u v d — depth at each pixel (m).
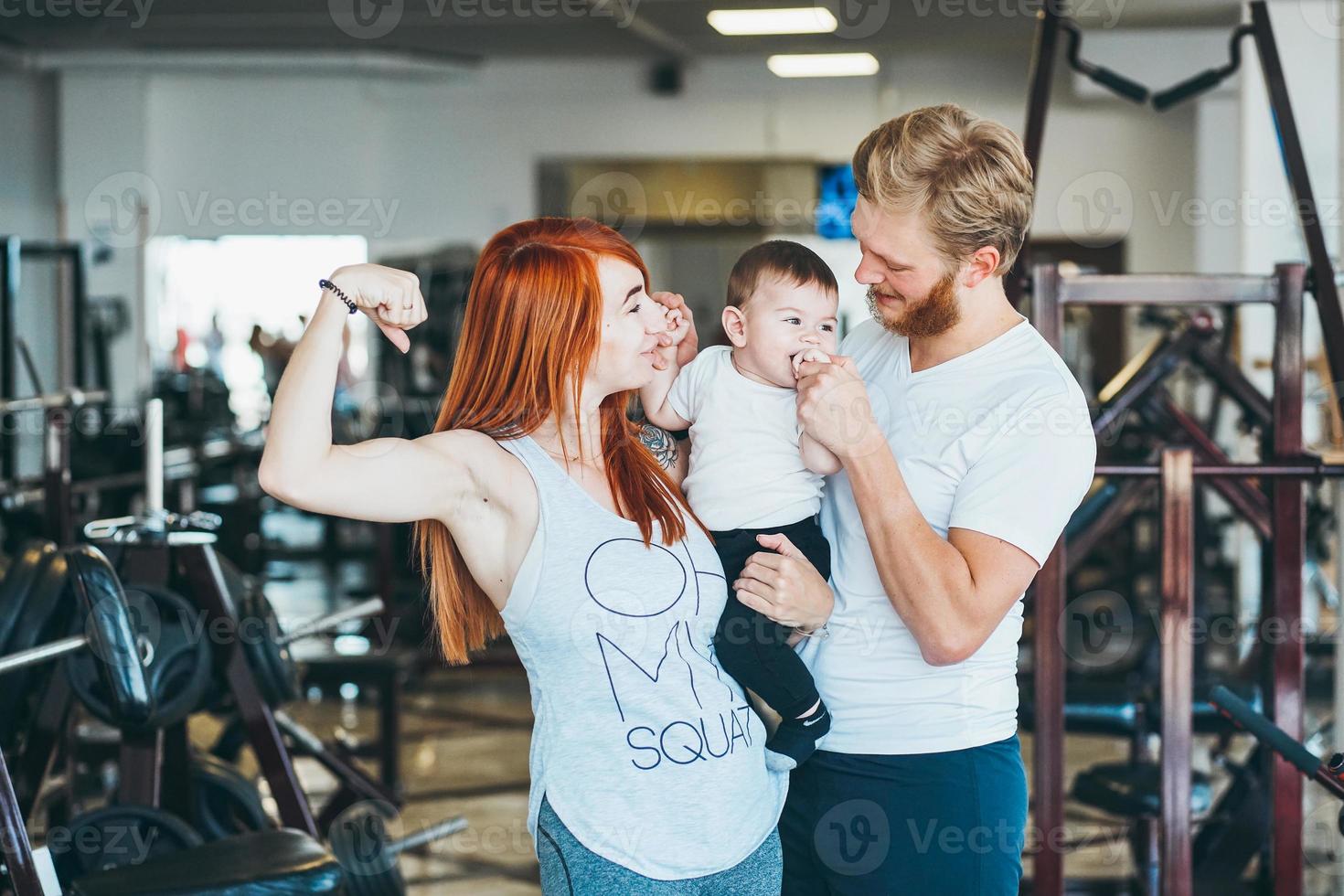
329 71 10.57
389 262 10.79
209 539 2.99
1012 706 1.82
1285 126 2.85
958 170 1.63
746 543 1.75
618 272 1.63
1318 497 4.78
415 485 1.52
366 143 10.73
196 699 2.91
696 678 1.61
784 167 10.52
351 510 1.48
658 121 10.61
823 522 1.85
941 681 1.75
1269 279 2.67
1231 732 3.66
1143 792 3.35
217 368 10.73
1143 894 3.31
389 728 4.54
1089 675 4.76
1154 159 10.09
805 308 1.74
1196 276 2.67
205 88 10.69
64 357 7.89
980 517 1.66
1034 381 1.70
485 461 1.58
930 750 1.75
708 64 10.50
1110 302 2.68
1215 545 8.05
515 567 1.59
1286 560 2.73
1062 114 10.15
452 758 5.19
